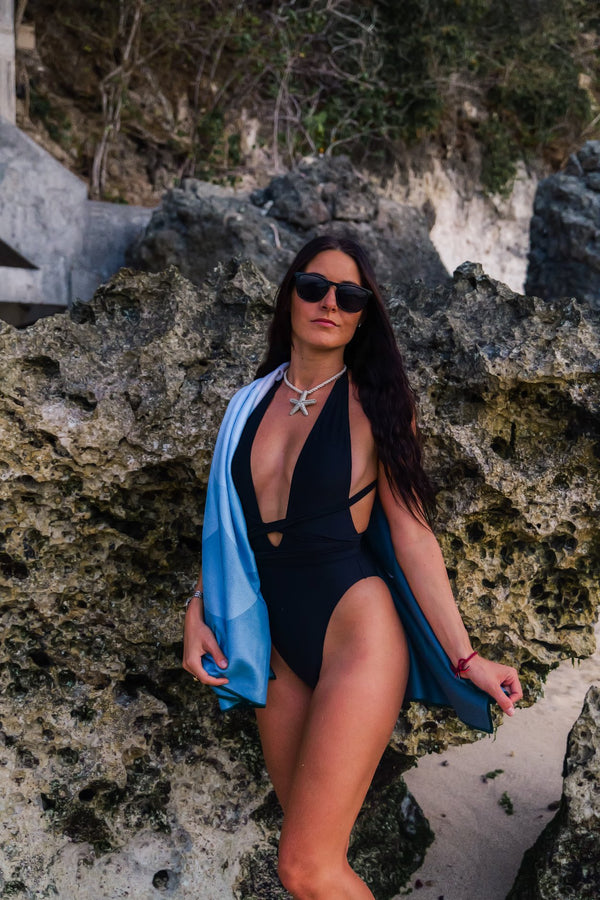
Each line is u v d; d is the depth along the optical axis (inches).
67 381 100.7
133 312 107.9
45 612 104.7
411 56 418.0
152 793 111.0
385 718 79.7
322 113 401.7
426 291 113.7
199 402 102.0
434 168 453.7
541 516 102.7
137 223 280.7
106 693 108.6
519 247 498.6
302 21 398.6
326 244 85.7
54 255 268.8
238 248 262.4
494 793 137.3
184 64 393.1
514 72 458.0
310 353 86.7
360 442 84.7
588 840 106.7
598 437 101.0
